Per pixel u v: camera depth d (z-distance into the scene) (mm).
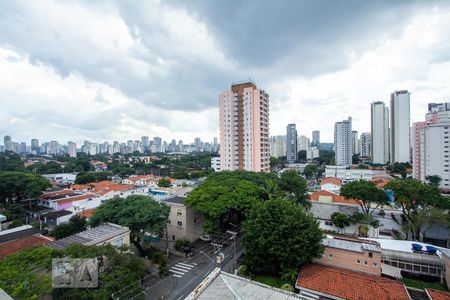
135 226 27266
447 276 20969
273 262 23359
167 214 29531
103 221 28000
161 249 31547
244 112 74438
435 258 22594
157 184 76500
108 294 15562
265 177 48875
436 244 30203
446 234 30047
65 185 74750
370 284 18875
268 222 23312
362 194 33531
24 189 50094
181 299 21141
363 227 32344
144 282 23859
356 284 19031
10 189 48906
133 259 18703
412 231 31750
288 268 21875
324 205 38844
